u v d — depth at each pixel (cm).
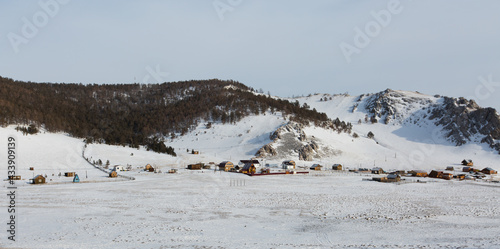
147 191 6831
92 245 3325
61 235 3669
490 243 3478
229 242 3497
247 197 6275
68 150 12525
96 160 11975
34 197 5956
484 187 8275
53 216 4547
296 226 4231
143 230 3931
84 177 9044
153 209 5112
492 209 5372
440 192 7275
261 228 4112
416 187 8094
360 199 6200
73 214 4691
